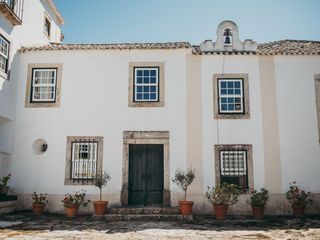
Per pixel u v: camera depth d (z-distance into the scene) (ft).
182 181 35.47
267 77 39.06
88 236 24.81
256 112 38.37
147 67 39.58
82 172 37.96
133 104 38.68
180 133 38.01
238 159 37.81
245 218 34.22
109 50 39.73
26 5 42.29
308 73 39.14
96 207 34.04
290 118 38.27
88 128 38.42
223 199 34.12
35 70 39.96
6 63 37.50
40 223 30.30
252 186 36.94
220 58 39.47
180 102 38.58
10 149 37.83
